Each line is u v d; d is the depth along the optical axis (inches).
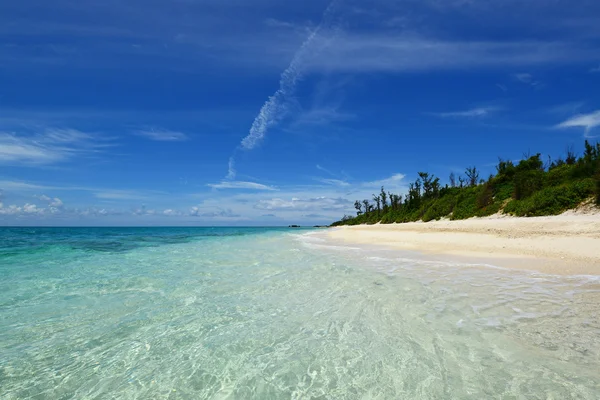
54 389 144.6
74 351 181.2
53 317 238.1
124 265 495.5
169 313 246.2
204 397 137.0
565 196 892.0
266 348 183.2
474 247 590.2
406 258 512.1
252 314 241.9
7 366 164.4
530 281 317.4
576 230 583.2
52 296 297.9
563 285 298.0
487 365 154.7
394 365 159.2
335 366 160.9
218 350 181.5
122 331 210.1
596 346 170.6
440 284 316.2
